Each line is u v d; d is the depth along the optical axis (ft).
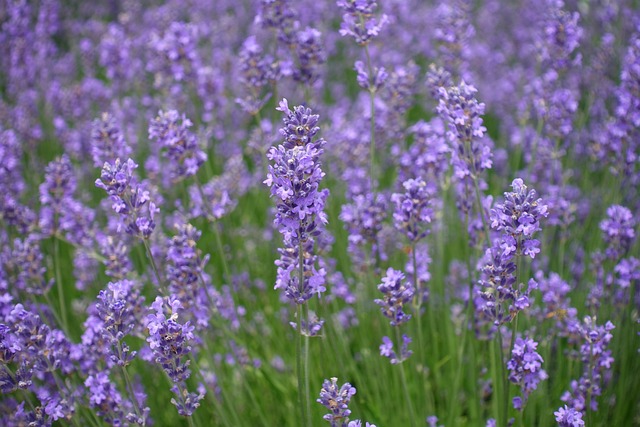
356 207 2.14
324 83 3.54
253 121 3.31
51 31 3.60
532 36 3.51
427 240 2.47
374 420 2.20
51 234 2.31
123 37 3.02
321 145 1.88
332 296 2.22
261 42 3.68
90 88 3.16
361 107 2.91
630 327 2.20
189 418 1.92
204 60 3.40
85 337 2.06
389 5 3.21
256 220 2.85
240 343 2.22
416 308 2.14
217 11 3.92
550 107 2.33
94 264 2.45
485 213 2.13
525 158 2.56
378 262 2.25
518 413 2.05
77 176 2.73
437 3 3.81
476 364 2.28
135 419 1.92
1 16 3.31
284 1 2.28
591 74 2.69
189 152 2.16
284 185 1.79
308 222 1.83
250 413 2.34
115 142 2.21
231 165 2.61
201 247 2.68
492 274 1.87
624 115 2.25
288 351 2.41
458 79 2.47
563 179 2.45
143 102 3.05
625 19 2.98
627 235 2.13
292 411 2.27
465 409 2.35
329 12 3.68
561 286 2.09
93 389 1.99
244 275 2.56
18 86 3.27
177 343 1.86
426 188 2.21
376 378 2.30
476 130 1.98
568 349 2.16
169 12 3.24
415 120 3.44
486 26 3.87
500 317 1.90
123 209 1.97
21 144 2.89
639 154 2.53
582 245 2.54
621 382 2.17
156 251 2.32
